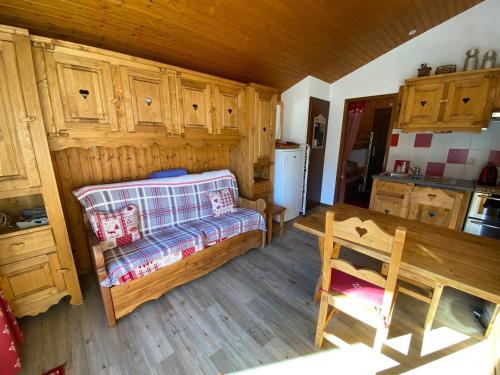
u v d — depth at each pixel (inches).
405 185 109.2
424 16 102.0
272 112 123.5
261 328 66.3
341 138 159.2
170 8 68.6
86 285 83.8
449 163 116.4
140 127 80.3
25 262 63.1
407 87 109.5
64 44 62.8
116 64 72.3
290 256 105.7
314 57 117.5
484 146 106.4
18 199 74.8
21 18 60.2
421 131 112.3
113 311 65.4
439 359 56.9
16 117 56.8
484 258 50.1
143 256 69.6
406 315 70.9
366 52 124.4
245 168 120.6
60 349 59.4
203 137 98.7
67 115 66.3
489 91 90.7
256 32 88.0
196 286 84.2
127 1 63.1
